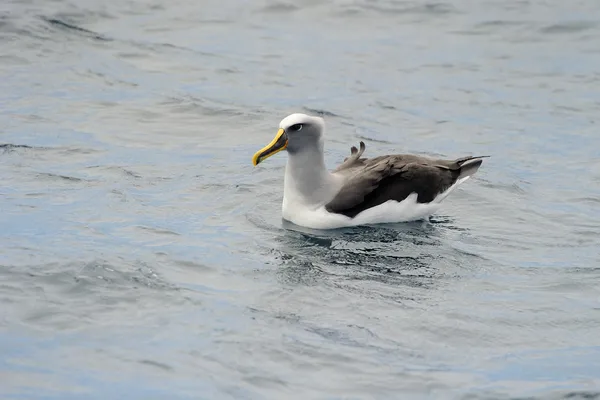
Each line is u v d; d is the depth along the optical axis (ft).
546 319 42.93
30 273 45.01
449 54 85.25
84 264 46.14
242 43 86.22
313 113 72.69
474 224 54.90
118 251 48.32
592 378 38.01
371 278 47.09
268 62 82.43
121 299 43.37
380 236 52.80
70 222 52.06
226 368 38.01
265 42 86.79
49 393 35.73
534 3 95.61
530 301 44.70
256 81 78.38
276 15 92.84
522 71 81.82
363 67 82.33
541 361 39.32
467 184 60.59
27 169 59.62
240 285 45.68
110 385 36.42
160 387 36.45
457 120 72.38
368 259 49.57
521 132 70.23
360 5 94.84
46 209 53.78
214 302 43.62
